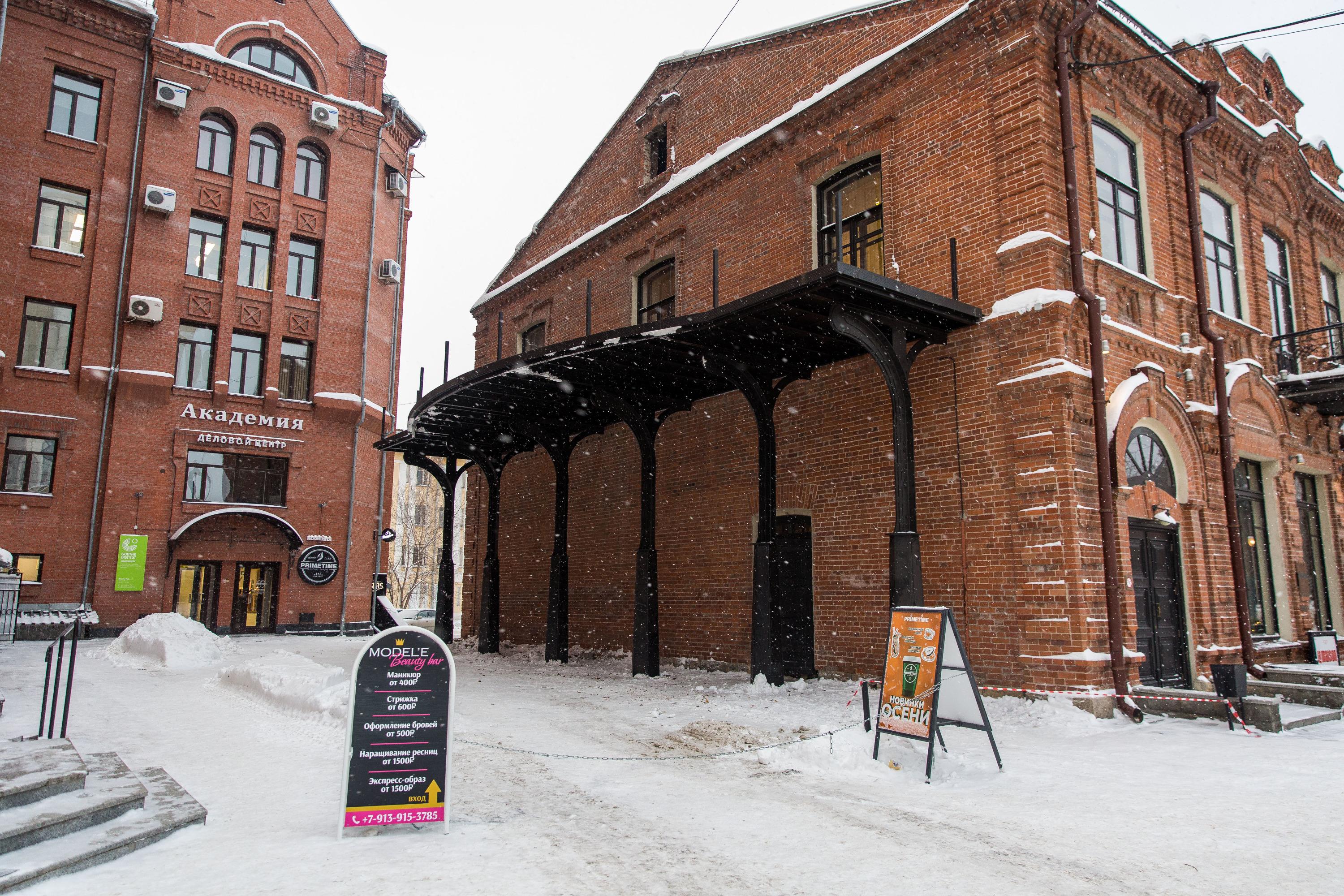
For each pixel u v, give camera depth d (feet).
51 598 68.13
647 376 41.60
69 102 74.02
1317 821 17.21
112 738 24.77
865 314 31.63
